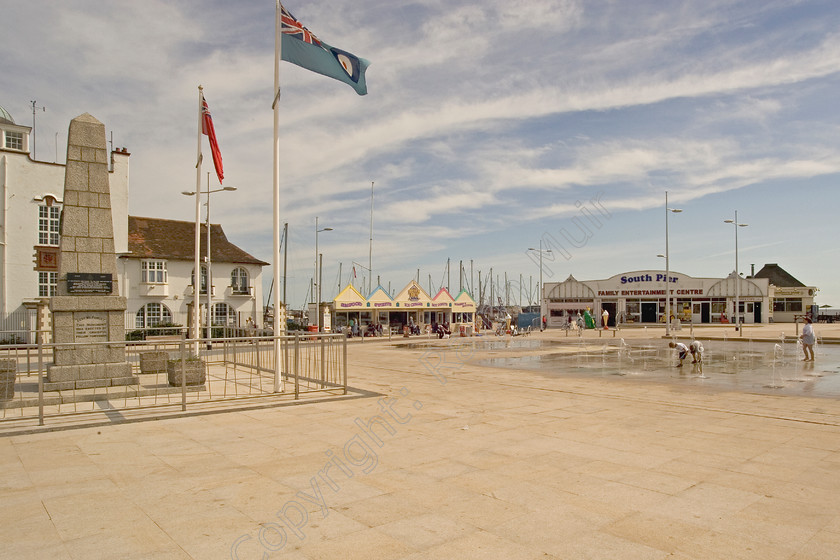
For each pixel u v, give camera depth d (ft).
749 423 31.27
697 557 14.32
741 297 206.69
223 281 158.20
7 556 14.30
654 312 215.92
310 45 46.21
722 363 69.41
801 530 16.05
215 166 67.67
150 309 144.25
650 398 40.83
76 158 44.57
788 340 113.50
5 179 118.83
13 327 115.55
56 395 39.14
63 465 22.72
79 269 43.83
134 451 24.97
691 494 19.10
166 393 42.63
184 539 15.39
